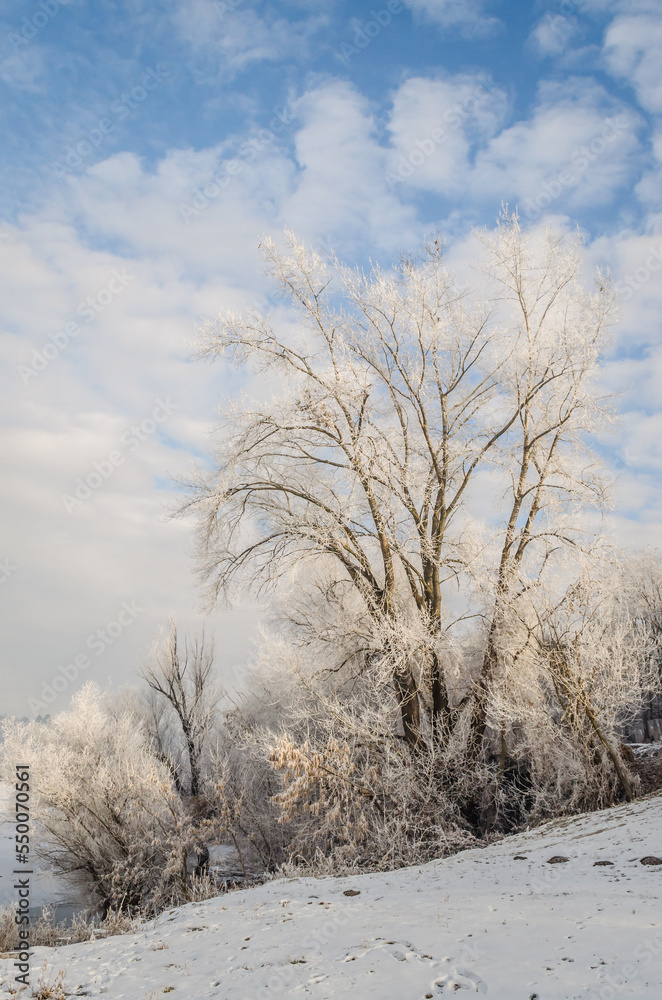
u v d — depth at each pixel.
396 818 18.50
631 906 7.23
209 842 20.48
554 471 21.41
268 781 22.11
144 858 18.92
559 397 21.56
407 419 22.27
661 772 19.00
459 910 8.12
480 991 5.18
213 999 5.98
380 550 21.92
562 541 20.17
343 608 22.56
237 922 9.28
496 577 19.55
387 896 10.37
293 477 22.88
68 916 18.89
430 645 19.80
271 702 23.94
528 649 18.69
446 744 19.48
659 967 5.12
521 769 20.44
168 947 8.36
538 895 8.75
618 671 17.92
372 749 19.56
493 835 18.09
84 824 18.91
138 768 20.38
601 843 12.35
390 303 22.11
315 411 21.09
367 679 21.25
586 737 17.64
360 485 21.41
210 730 26.05
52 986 6.91
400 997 5.29
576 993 4.86
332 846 18.30
